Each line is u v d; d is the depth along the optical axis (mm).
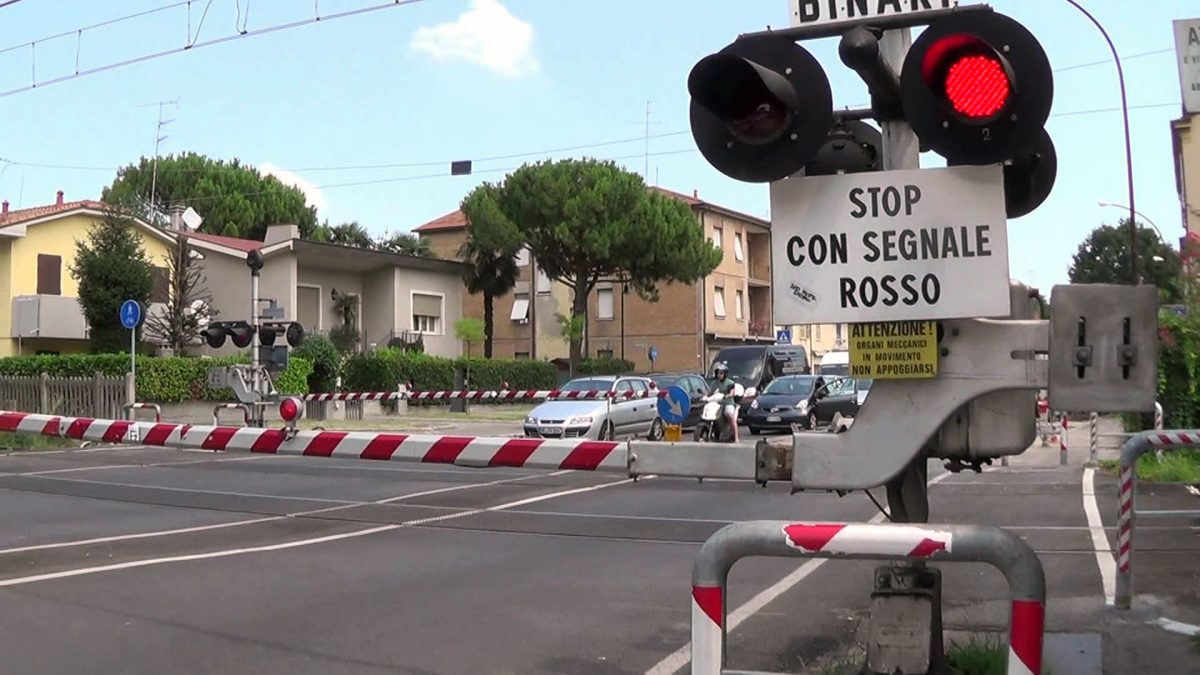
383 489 14656
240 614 7367
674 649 6516
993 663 5289
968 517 11812
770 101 3939
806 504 13164
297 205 68250
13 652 6406
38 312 35625
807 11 4332
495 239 49688
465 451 5078
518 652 6453
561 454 4625
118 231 35656
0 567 8953
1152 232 50688
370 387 39344
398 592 8070
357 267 47000
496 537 10672
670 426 16250
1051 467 17719
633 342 60875
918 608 3982
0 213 42312
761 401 28547
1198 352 17344
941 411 3844
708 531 11070
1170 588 7820
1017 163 4562
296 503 13172
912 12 4066
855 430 3928
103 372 28484
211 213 63844
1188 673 5738
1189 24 8578
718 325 61844
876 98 4152
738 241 65125
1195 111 8555
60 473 16438
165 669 6086
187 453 20109
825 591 8062
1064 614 7094
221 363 30062
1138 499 13156
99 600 7758
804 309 3973
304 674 6008
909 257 3875
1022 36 3639
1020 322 3791
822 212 3963
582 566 9125
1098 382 3586
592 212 48938
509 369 47312
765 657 6324
